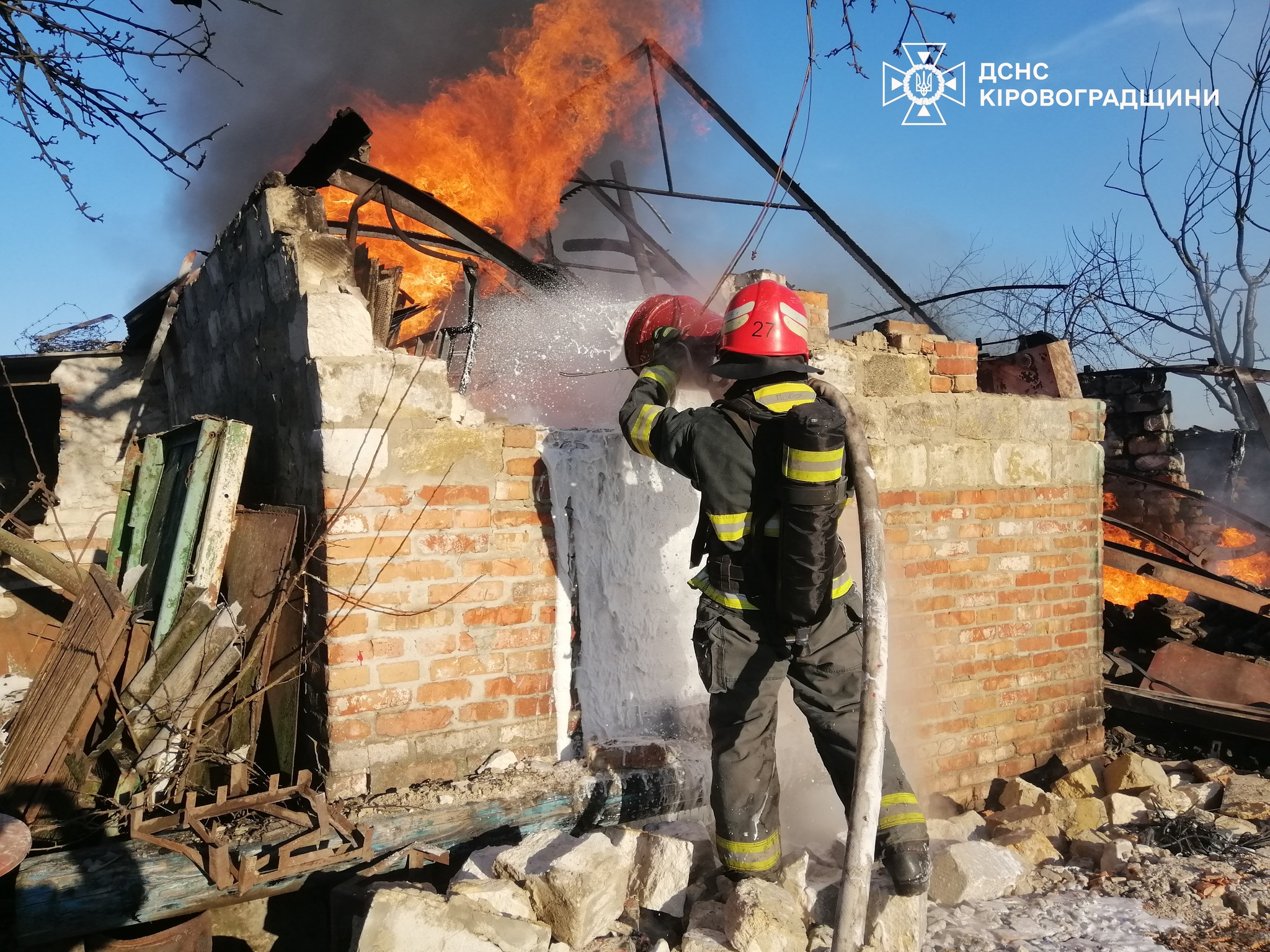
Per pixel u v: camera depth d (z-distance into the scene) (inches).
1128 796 154.1
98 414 296.4
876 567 102.0
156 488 177.5
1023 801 159.2
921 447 167.0
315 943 128.6
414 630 126.3
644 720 145.3
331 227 191.3
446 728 128.6
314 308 127.0
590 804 129.4
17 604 241.9
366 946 93.2
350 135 156.8
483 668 131.4
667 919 109.3
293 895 128.6
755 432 105.7
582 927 101.2
